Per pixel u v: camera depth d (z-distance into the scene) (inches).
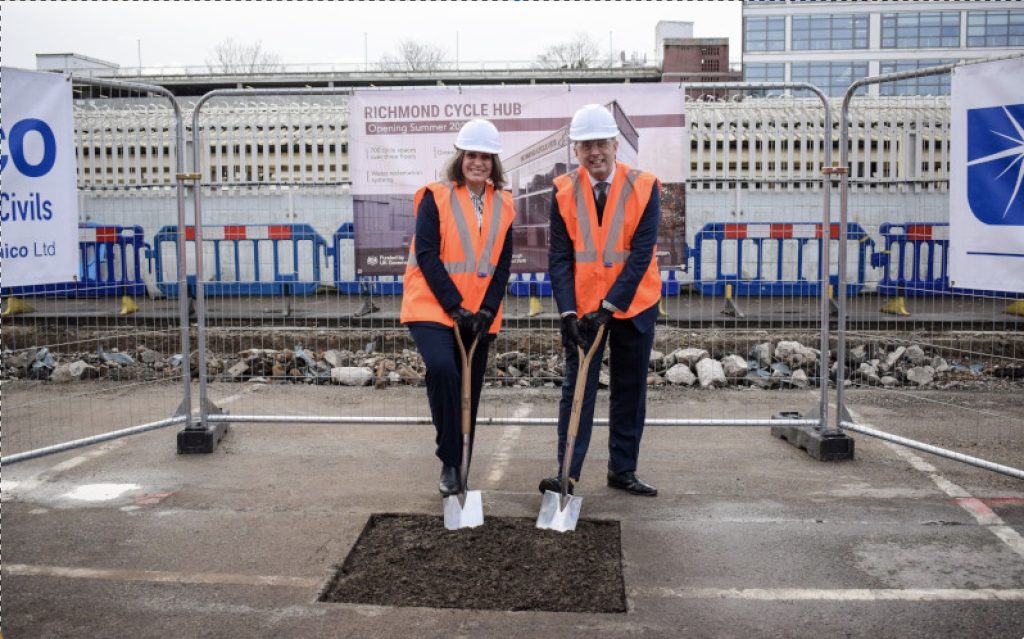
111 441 237.0
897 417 262.4
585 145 179.8
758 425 228.1
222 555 159.2
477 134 179.6
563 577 148.6
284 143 558.6
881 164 499.8
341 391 304.3
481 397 291.9
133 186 381.1
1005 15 1535.4
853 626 132.8
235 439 239.3
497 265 185.0
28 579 149.6
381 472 209.0
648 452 227.0
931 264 431.8
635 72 1571.1
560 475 184.5
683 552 159.6
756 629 131.8
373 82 1481.3
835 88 1567.4
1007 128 183.5
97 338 362.3
